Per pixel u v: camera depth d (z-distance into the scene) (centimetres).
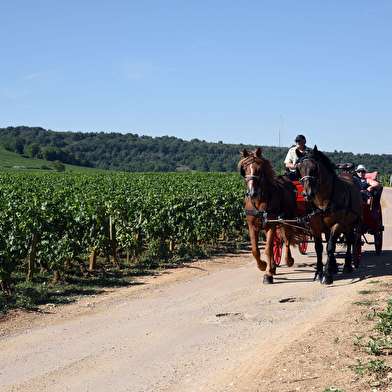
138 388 416
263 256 1225
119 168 15612
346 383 370
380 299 638
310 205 893
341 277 875
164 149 19850
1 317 667
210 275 986
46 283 917
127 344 544
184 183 2570
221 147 18388
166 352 510
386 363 406
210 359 479
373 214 1059
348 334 499
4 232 988
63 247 937
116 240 1154
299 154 795
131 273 1034
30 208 975
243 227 1658
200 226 1339
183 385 416
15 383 440
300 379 388
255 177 797
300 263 1074
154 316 666
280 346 489
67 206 1155
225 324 609
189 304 730
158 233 1211
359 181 1088
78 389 421
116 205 1198
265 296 755
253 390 379
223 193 1659
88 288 880
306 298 730
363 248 1273
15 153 14738
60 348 538
